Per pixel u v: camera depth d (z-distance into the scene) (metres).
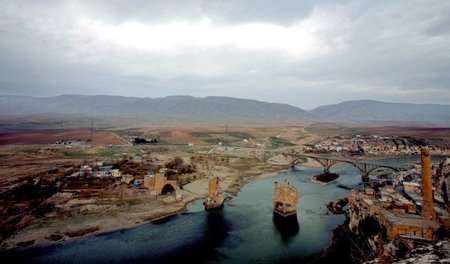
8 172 173.38
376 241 71.62
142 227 104.06
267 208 124.81
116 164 196.75
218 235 96.12
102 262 79.44
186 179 179.62
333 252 79.56
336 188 164.12
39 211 115.75
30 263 79.12
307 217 111.56
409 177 152.75
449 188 23.50
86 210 118.38
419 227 63.38
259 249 84.94
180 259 80.50
